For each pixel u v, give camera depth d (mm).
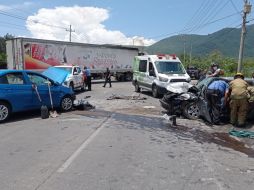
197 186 5406
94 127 10102
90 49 32281
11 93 11086
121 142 8258
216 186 5434
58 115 12328
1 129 9766
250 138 9250
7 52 27297
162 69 19578
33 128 9906
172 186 5375
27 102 11672
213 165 6582
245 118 10805
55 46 28531
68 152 7242
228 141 8836
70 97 13578
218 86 11109
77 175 5797
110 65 35000
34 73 12172
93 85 30422
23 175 5785
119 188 5234
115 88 26766
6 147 7660
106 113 13000
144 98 18547
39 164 6387
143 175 5859
